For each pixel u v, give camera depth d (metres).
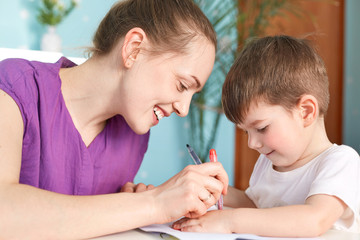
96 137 0.95
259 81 0.87
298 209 0.72
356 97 3.44
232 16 2.77
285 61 0.89
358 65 3.42
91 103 0.90
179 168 2.98
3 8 2.49
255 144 0.91
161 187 0.69
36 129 0.79
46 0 2.56
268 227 0.69
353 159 0.84
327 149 0.89
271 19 2.89
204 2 2.70
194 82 0.81
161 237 0.66
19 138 0.73
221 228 0.71
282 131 0.87
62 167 0.87
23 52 1.26
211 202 0.70
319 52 1.03
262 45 0.95
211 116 3.00
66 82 0.90
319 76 0.92
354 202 0.77
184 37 0.80
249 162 2.99
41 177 0.83
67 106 0.90
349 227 0.79
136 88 0.81
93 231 0.61
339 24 3.27
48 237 0.59
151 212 0.65
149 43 0.80
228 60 2.64
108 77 0.86
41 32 2.57
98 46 0.89
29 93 0.79
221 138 3.04
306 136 0.90
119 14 0.88
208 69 0.83
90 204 0.62
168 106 0.83
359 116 3.45
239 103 0.90
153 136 2.93
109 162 0.97
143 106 0.82
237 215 0.72
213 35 0.85
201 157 2.86
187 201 0.66
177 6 0.83
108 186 0.99
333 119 3.32
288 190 0.94
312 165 0.90
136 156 1.10
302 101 0.87
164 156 2.96
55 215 0.60
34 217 0.59
